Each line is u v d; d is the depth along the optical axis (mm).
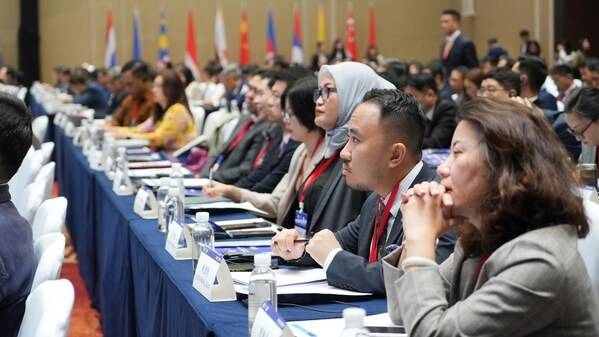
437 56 18328
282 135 5043
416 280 1712
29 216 3512
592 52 15664
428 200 1786
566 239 1601
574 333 1596
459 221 1778
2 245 2361
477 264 1761
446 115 7105
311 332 2035
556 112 5371
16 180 4613
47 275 2344
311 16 18109
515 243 1609
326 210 3346
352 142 2615
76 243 6762
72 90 14812
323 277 2578
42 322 1798
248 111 6066
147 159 6320
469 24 17703
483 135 1668
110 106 12492
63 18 17938
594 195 3184
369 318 2162
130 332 3865
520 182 1610
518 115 1656
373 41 18125
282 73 4770
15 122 2510
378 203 2750
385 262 2012
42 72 17984
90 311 5348
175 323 2621
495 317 1574
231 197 4262
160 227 3594
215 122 7293
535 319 1573
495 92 5703
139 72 8602
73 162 7117
